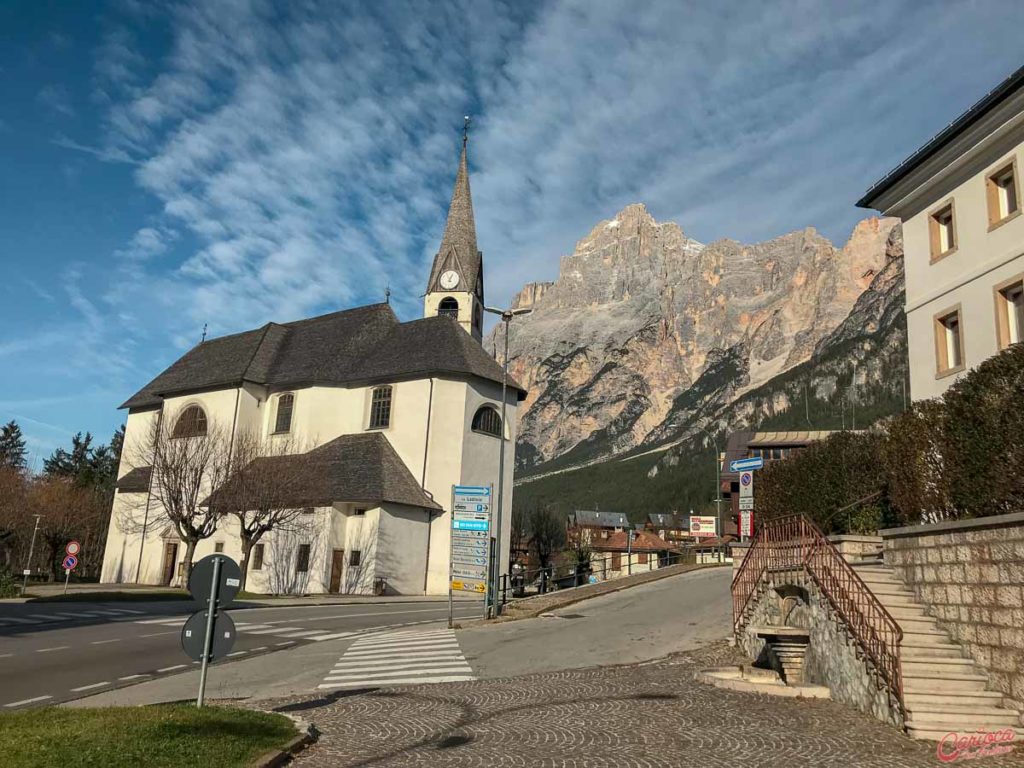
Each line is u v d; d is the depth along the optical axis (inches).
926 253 937.5
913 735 394.3
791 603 587.5
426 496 1850.4
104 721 384.8
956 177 888.9
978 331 839.7
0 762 306.5
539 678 609.6
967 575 470.0
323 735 425.7
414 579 1779.0
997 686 435.2
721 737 403.2
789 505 826.8
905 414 618.8
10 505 2652.6
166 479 1846.7
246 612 1211.9
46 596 1411.2
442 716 475.2
